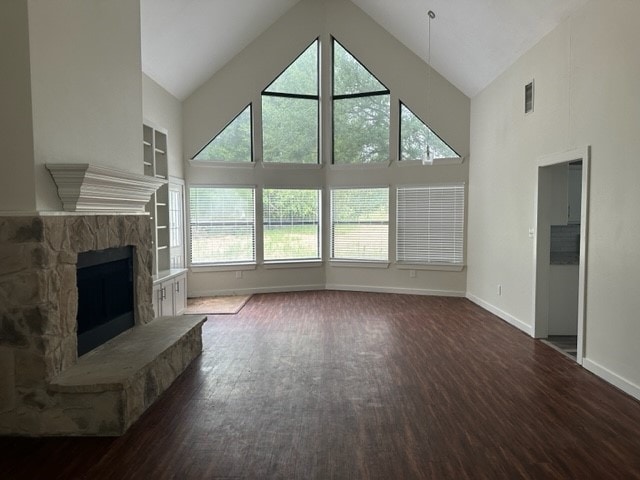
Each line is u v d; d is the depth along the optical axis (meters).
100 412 2.90
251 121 7.92
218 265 7.77
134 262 4.21
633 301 3.45
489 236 6.59
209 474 2.47
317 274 8.41
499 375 3.97
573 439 2.84
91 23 3.55
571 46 4.33
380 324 5.84
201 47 6.66
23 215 2.79
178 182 7.30
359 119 8.16
